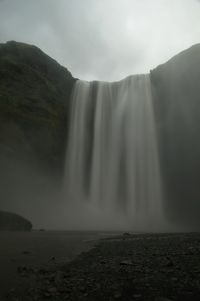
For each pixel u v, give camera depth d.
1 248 14.30
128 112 57.09
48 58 59.97
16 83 51.78
